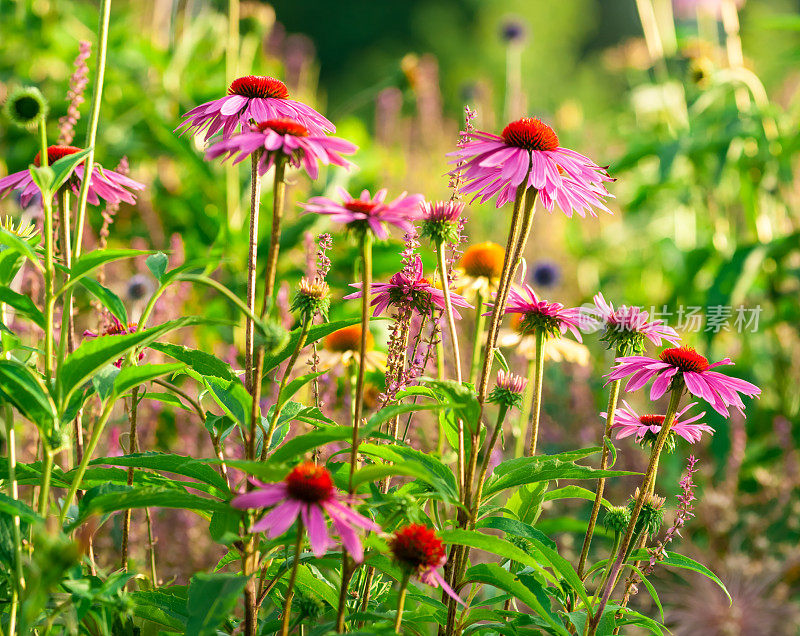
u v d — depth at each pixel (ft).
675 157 7.97
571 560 6.15
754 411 7.58
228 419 4.78
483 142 4.79
